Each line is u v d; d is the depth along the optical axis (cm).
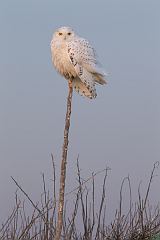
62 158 1077
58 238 1084
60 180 1086
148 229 1395
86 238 1273
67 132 1073
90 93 1116
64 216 1264
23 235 1232
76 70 1085
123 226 1380
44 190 1247
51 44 1111
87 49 1105
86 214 1291
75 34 1114
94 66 1105
